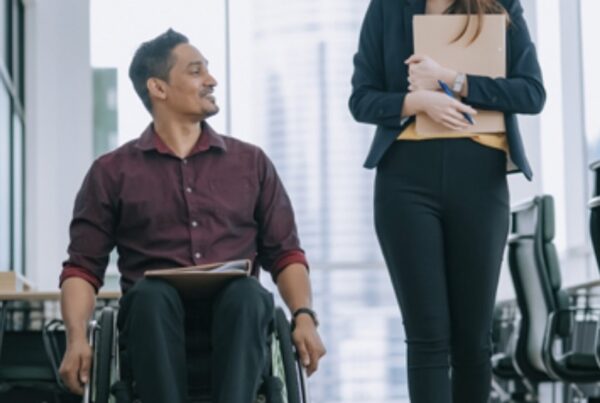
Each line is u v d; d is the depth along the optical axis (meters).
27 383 6.51
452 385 3.92
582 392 7.73
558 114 9.52
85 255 3.62
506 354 7.30
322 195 9.77
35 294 6.47
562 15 9.55
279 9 9.88
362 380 9.60
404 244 3.74
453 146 3.71
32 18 9.55
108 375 3.11
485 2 3.79
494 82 3.69
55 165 9.49
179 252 3.60
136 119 9.70
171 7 9.81
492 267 3.76
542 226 6.07
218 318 3.12
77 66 9.65
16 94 9.02
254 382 3.08
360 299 9.68
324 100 9.82
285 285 3.62
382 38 3.89
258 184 3.70
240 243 3.65
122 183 3.63
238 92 9.82
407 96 3.70
